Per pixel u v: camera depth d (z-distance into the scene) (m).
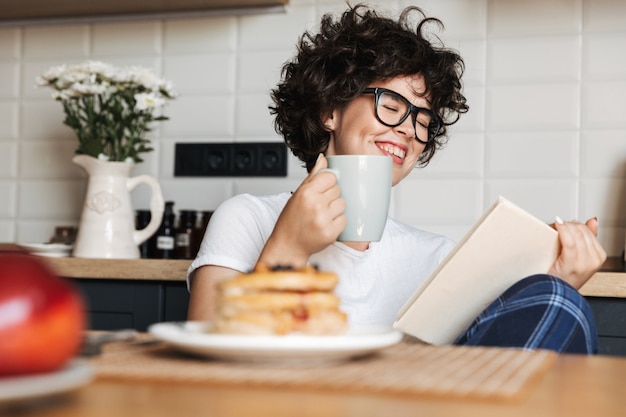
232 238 1.42
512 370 0.64
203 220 2.31
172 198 2.47
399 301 1.48
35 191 2.56
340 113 1.55
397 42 1.49
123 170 2.15
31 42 2.58
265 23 2.42
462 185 2.28
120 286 1.97
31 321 0.48
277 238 1.13
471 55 2.28
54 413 0.47
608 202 2.19
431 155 1.78
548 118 2.23
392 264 1.50
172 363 0.65
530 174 2.24
